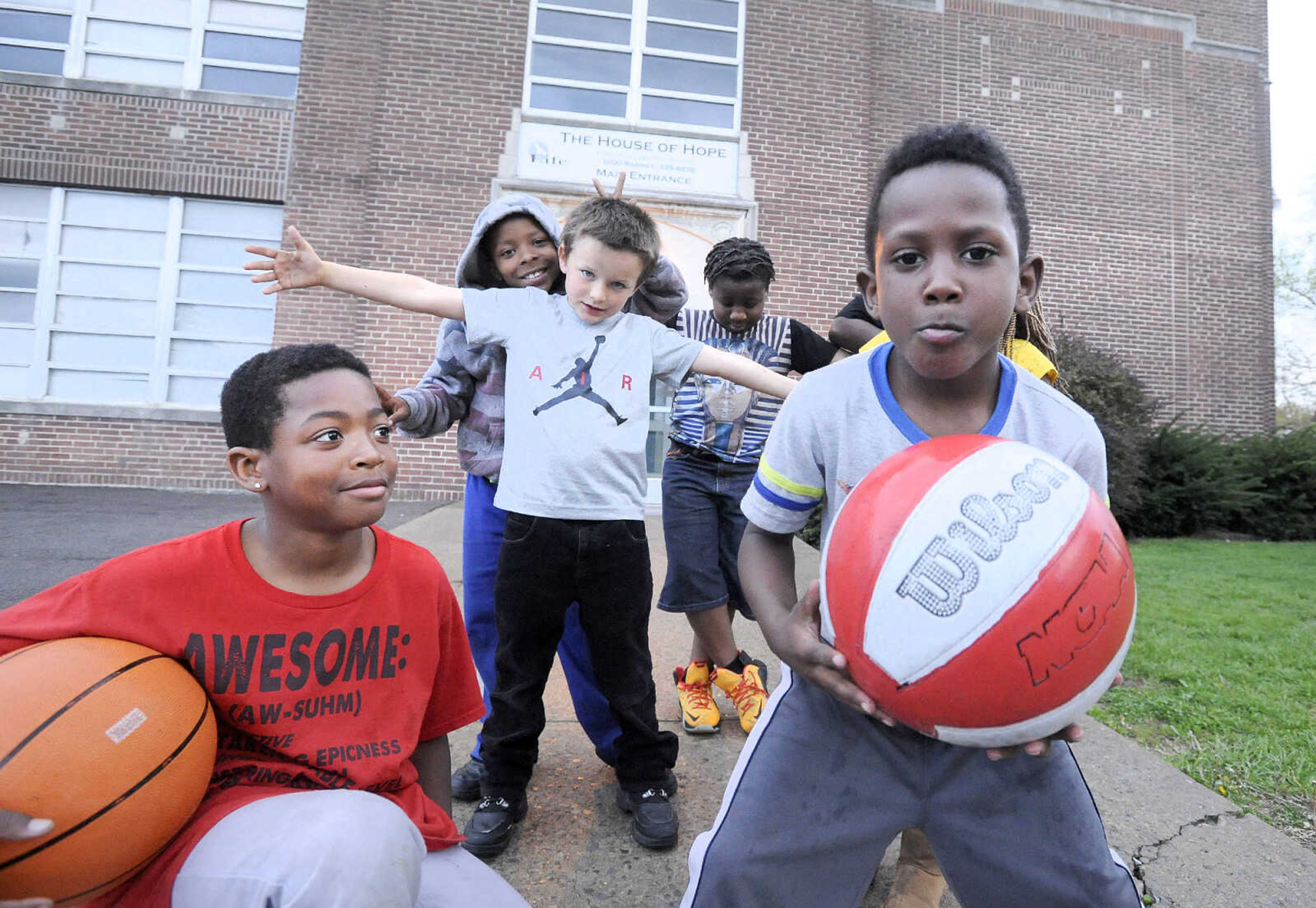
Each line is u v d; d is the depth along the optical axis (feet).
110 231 29.84
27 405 28.63
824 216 30.89
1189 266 35.55
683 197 29.73
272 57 30.83
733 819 4.02
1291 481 31.14
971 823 3.97
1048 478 3.33
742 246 8.64
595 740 7.34
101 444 28.96
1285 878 6.33
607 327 6.70
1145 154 35.35
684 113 30.86
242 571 4.05
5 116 29.12
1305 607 16.49
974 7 34.09
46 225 29.68
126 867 3.35
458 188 29.27
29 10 29.89
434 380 7.20
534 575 6.22
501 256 7.35
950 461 3.40
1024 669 3.10
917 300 3.47
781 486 4.25
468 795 7.15
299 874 3.18
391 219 28.96
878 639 3.28
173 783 3.45
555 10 30.27
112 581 3.81
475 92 29.53
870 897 5.84
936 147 3.53
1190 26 35.96
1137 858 6.55
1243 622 15.01
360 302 28.76
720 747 8.41
